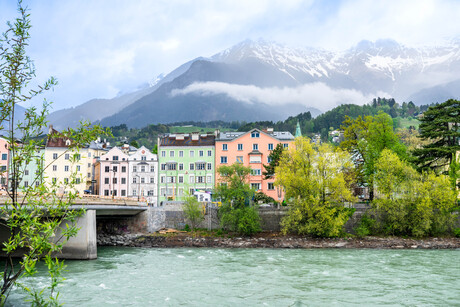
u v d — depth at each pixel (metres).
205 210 76.94
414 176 71.88
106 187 106.62
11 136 16.23
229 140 100.50
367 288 37.00
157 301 32.38
